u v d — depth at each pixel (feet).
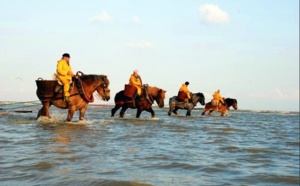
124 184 14.57
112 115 61.11
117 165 18.98
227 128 48.52
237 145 31.19
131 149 24.66
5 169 16.71
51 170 16.78
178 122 55.57
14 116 52.08
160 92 60.29
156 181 15.92
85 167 17.88
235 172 19.75
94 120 50.52
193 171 19.12
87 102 44.09
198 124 53.31
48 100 43.75
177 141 31.12
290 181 18.49
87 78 43.96
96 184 14.38
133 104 59.52
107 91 44.75
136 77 60.08
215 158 23.86
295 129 57.98
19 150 21.81
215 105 97.19
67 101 42.34
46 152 21.36
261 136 41.32
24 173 16.03
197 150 26.78
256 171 20.51
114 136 31.45
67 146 24.04
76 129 35.32
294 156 27.50
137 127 41.81
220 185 16.26
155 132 37.01
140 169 18.44
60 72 42.39
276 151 29.50
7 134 29.55
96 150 23.18
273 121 85.15
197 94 82.53
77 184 14.34
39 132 31.53
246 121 74.74
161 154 23.41
